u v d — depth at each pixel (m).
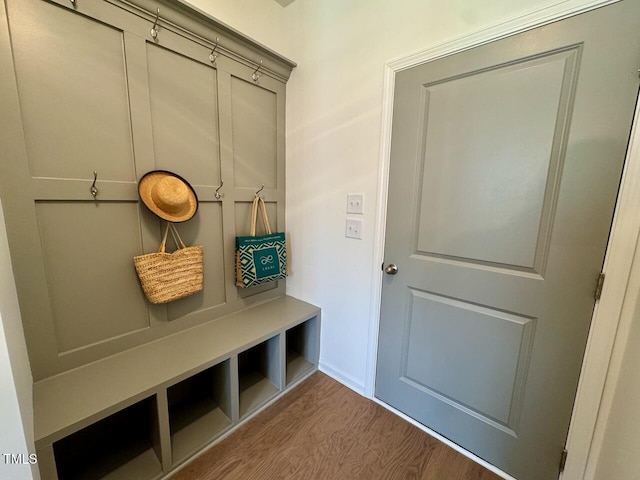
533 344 1.12
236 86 1.62
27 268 1.03
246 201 1.77
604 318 0.96
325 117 1.70
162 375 1.16
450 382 1.37
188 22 1.33
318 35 1.67
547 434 1.13
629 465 0.80
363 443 1.40
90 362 1.22
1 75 0.93
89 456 1.26
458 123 1.21
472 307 1.27
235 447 1.37
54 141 1.05
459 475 1.25
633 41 0.84
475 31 1.13
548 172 1.03
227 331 1.56
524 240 1.10
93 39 1.10
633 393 0.85
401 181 1.42
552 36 0.97
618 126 0.89
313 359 1.98
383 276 1.56
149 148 1.30
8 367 0.65
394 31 1.36
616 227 0.92
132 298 1.33
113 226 1.24
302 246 1.96
